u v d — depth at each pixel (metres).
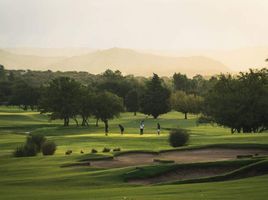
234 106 88.38
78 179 38.19
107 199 26.59
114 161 48.53
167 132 104.81
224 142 59.44
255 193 26.25
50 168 45.00
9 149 71.88
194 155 49.78
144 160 48.41
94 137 82.44
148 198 26.23
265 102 87.00
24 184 36.75
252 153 49.59
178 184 35.00
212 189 29.20
